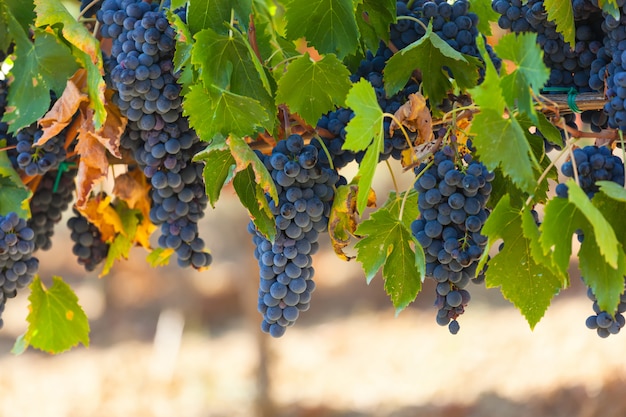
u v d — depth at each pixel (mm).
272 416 8016
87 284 13641
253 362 9641
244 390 8930
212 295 12586
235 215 10422
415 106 2234
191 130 2305
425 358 9742
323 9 2262
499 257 2156
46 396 9125
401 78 2264
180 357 10594
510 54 2098
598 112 2297
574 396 7656
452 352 9797
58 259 14234
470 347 9859
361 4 2289
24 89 2340
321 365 9859
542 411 7594
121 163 2424
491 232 2127
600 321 2158
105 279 12492
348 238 2240
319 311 12539
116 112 2309
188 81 2238
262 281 2238
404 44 2312
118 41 2289
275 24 2609
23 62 2342
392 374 9352
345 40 2270
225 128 2203
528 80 2084
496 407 7898
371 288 12914
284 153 2213
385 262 2199
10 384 9445
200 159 2189
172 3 2223
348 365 9812
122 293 12586
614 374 7754
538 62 2068
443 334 10594
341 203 2221
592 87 2256
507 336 9984
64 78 2334
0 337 11289
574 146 2160
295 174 2195
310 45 2275
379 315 12039
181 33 2209
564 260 2080
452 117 2211
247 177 2205
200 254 2383
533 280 2160
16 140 2387
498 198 2242
